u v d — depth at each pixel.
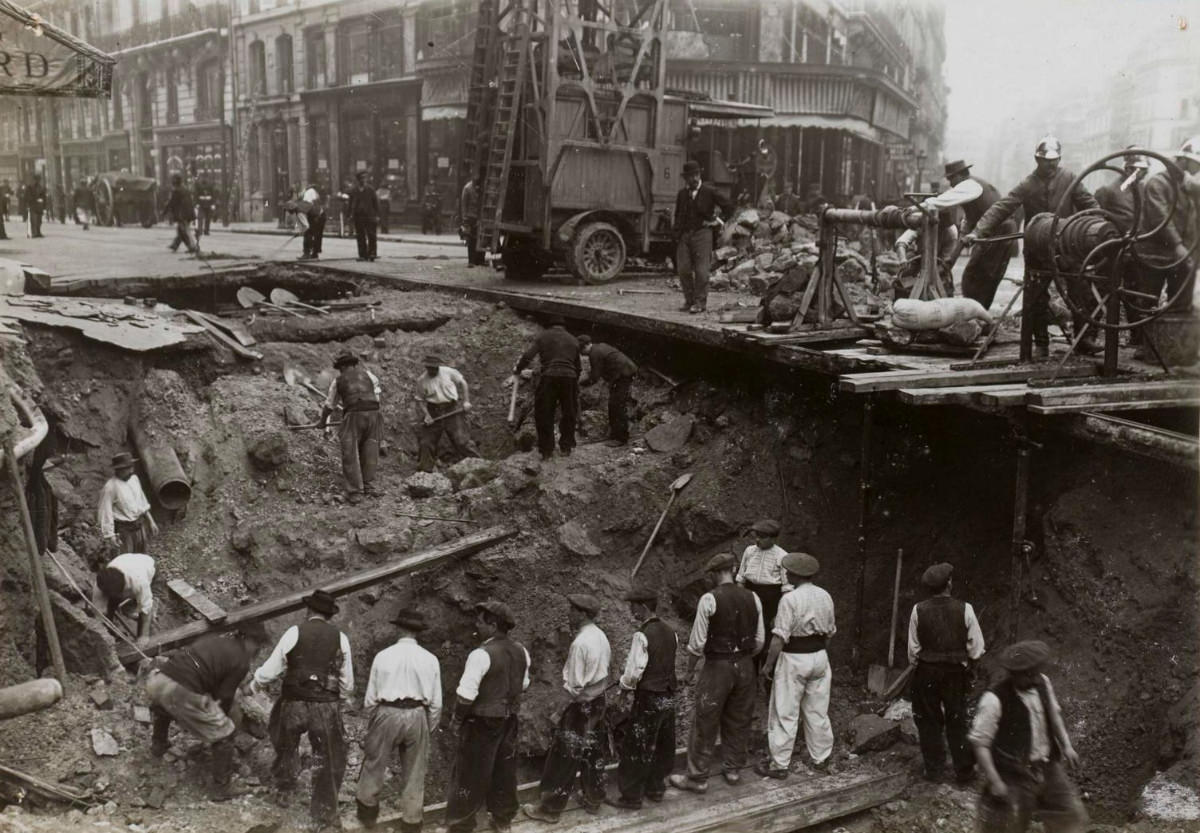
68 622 7.66
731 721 7.40
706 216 11.84
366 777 6.78
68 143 30.61
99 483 10.41
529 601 9.88
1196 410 8.14
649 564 10.28
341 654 7.02
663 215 16.12
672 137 16.06
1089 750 6.89
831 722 8.25
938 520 9.28
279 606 9.08
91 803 6.48
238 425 11.07
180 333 11.59
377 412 10.94
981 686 7.83
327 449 11.29
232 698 6.84
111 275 14.40
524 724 8.99
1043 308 8.74
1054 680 7.45
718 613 7.33
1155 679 6.93
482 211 15.73
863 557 8.70
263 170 31.48
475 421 12.41
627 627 9.61
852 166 25.98
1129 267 8.58
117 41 32.22
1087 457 8.06
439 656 9.66
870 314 11.20
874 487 9.59
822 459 10.08
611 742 8.16
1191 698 6.64
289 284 16.62
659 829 6.78
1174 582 7.06
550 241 15.16
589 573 10.04
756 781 7.50
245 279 15.82
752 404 10.99
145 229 27.70
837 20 25.81
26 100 28.78
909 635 7.25
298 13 29.23
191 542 10.13
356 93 28.19
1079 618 7.59
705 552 10.16
